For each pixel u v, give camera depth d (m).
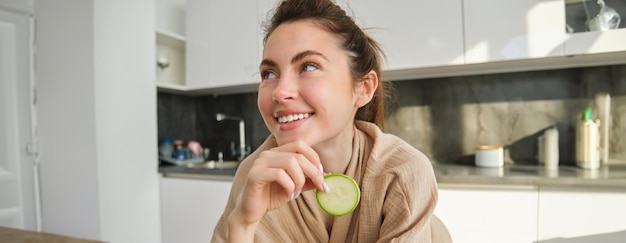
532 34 1.41
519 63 1.59
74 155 1.74
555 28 1.38
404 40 1.60
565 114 1.70
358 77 0.53
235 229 0.45
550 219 1.30
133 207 1.84
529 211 1.32
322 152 0.55
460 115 1.87
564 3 1.38
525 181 1.31
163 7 2.20
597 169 1.51
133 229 1.84
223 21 1.97
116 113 1.77
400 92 1.97
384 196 0.51
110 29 1.74
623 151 1.61
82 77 1.70
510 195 1.34
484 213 1.37
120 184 1.78
